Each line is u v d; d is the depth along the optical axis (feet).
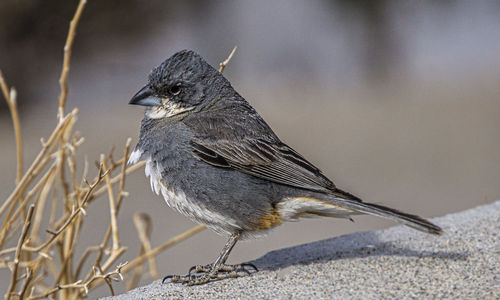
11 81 72.64
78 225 26.61
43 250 27.58
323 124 65.41
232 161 24.04
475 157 55.77
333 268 22.34
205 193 23.91
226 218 23.95
